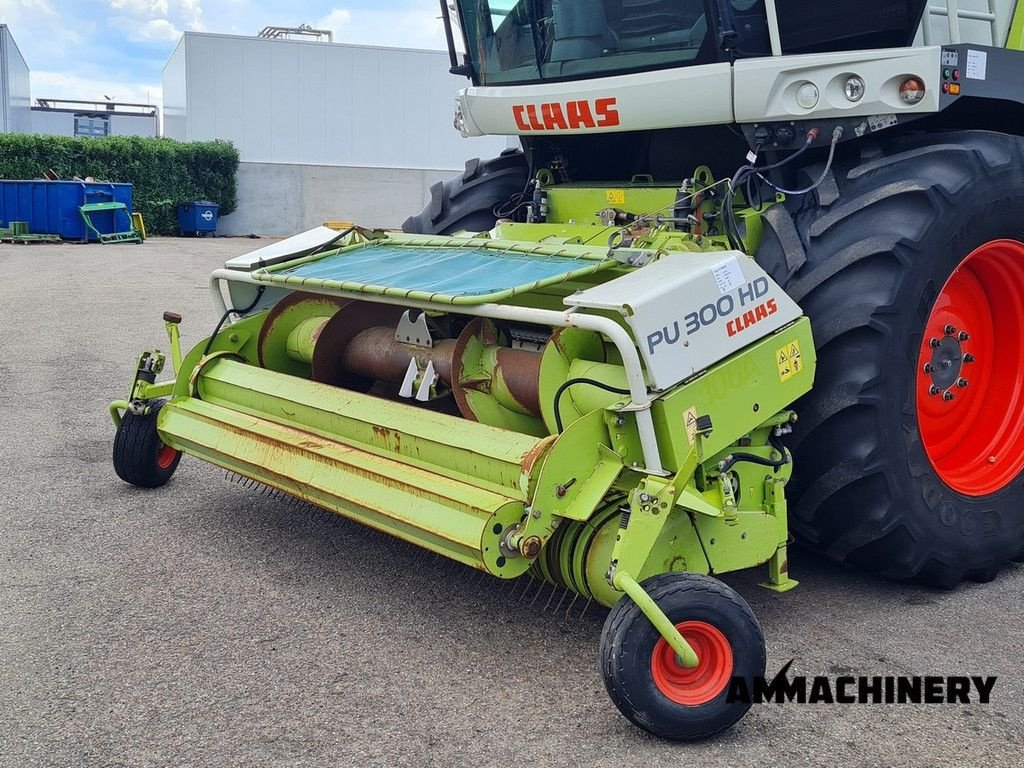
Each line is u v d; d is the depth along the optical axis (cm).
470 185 533
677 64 409
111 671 309
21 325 901
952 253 361
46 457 521
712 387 309
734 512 308
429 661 319
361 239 464
